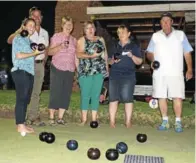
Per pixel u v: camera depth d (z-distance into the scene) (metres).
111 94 6.04
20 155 4.14
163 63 5.73
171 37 5.71
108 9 9.05
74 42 6.03
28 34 5.17
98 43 5.89
